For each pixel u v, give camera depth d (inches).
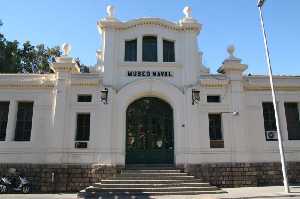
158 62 872.9
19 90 843.4
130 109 879.1
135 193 671.1
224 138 824.9
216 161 807.1
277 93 885.8
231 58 876.6
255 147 840.9
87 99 839.1
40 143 802.8
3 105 845.8
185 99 847.1
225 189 746.8
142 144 853.2
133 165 820.0
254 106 868.6
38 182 772.6
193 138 814.5
